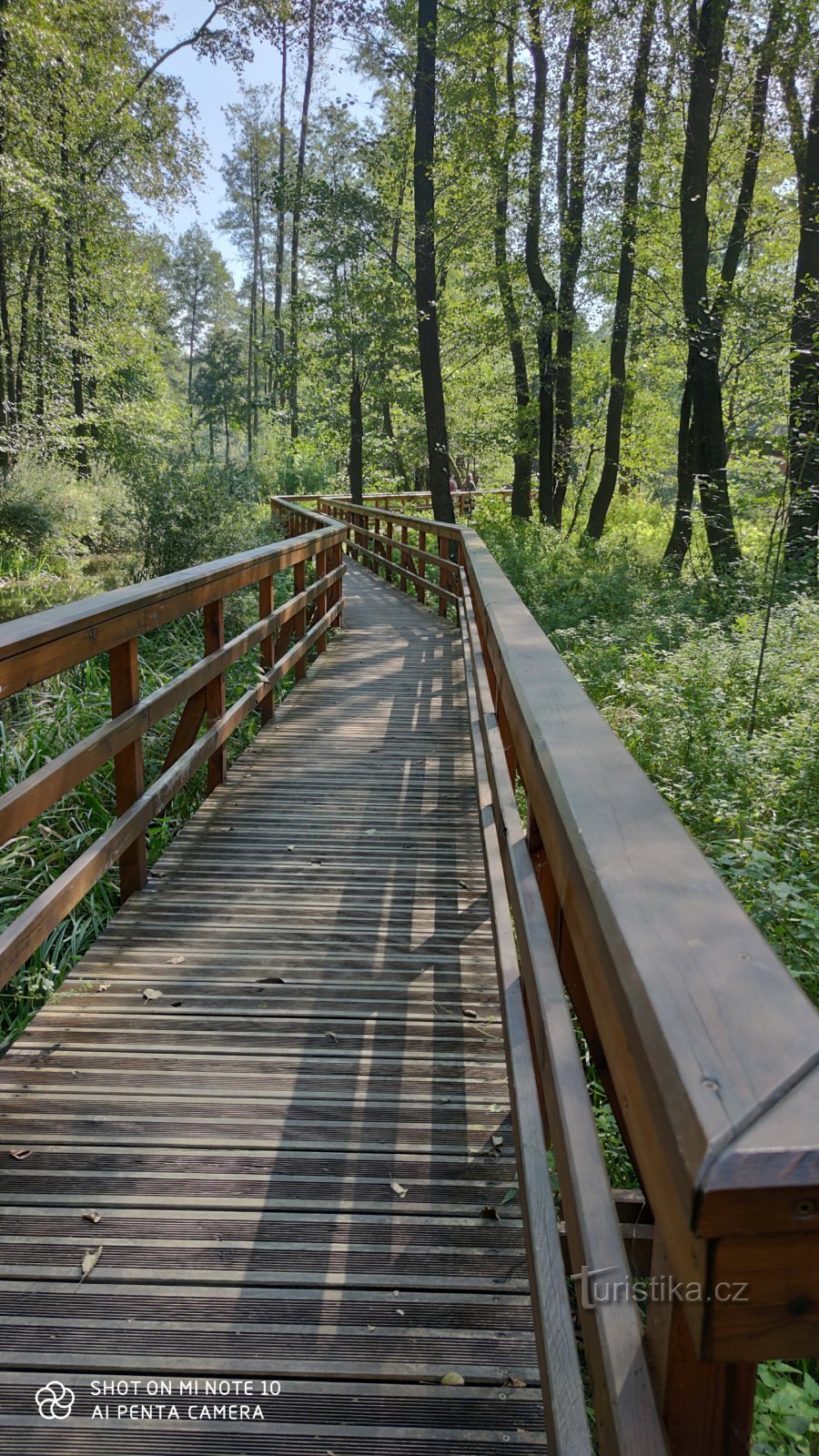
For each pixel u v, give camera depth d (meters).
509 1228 2.01
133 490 11.73
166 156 24.39
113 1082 2.48
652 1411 0.75
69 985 2.99
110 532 18.70
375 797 4.88
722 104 15.52
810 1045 0.64
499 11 17.62
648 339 18.89
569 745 1.43
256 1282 1.85
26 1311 1.77
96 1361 1.68
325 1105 2.41
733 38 14.48
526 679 2.01
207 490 11.47
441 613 11.78
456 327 23.50
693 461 15.07
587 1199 1.00
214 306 70.38
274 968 3.12
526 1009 1.94
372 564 17.61
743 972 0.73
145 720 3.49
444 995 2.98
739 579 10.89
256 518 12.83
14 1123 2.31
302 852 4.13
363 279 22.06
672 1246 0.64
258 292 64.06
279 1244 1.95
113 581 13.15
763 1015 0.67
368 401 26.95
